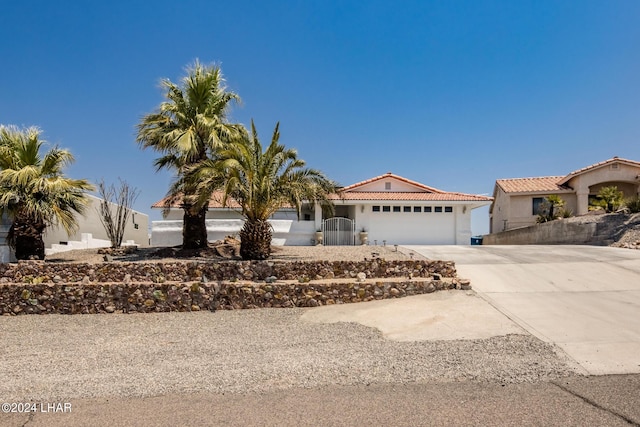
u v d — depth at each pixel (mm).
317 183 14594
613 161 28141
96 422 4320
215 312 9992
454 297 9789
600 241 20406
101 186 23031
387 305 9617
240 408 4598
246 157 13633
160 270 11688
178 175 17078
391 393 4969
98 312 10164
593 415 4328
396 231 24297
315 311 9734
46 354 6930
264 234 14211
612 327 7461
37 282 11000
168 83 17203
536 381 5285
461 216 24469
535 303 9156
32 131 15781
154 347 7215
